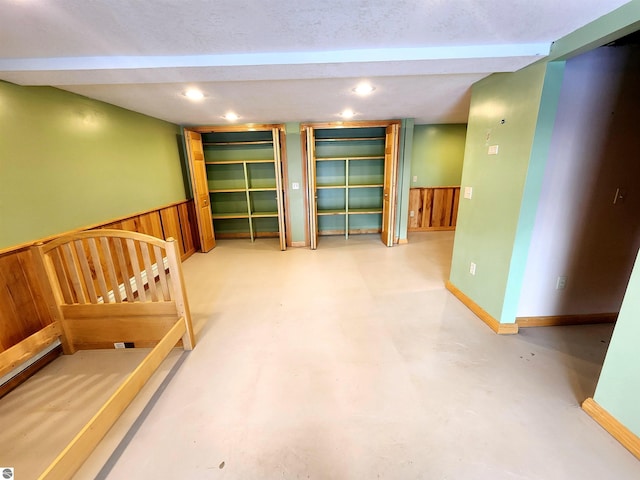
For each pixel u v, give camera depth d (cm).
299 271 387
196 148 454
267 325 258
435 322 256
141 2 118
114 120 304
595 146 202
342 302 297
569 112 192
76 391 186
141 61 178
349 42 165
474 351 215
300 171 477
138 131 346
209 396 179
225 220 565
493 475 131
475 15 137
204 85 239
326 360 209
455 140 551
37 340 199
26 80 195
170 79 202
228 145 526
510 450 142
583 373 191
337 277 363
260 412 166
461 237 290
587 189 211
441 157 559
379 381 188
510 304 231
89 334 222
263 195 553
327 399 174
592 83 189
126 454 143
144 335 222
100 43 157
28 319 202
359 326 252
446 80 242
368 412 165
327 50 176
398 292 318
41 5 118
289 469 135
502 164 224
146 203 360
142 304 215
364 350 219
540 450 141
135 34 148
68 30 141
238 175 541
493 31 154
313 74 201
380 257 437
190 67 180
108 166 295
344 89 262
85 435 122
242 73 195
